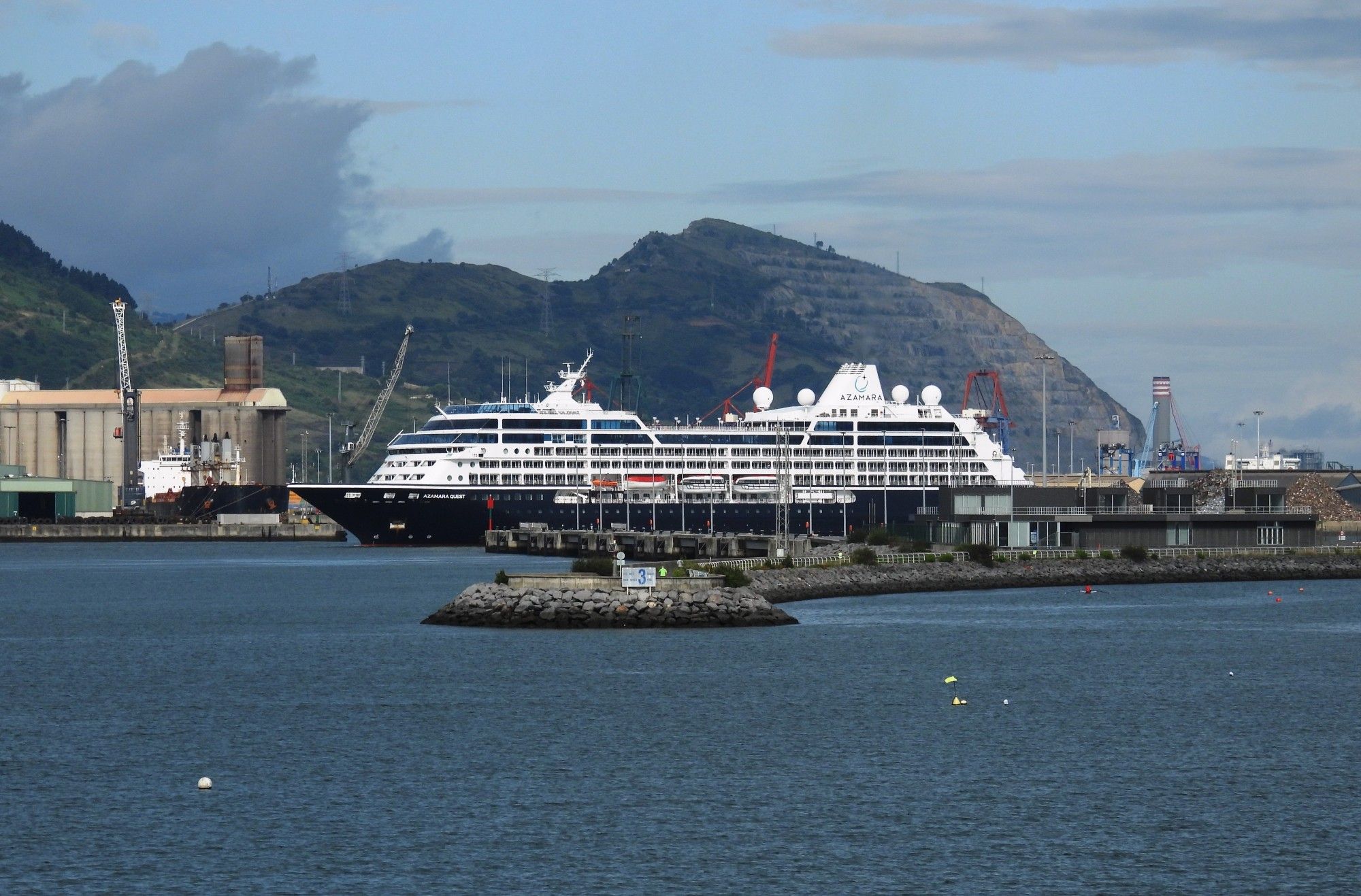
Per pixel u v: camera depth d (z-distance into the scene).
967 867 199.88
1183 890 191.88
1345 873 197.88
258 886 192.62
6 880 194.62
